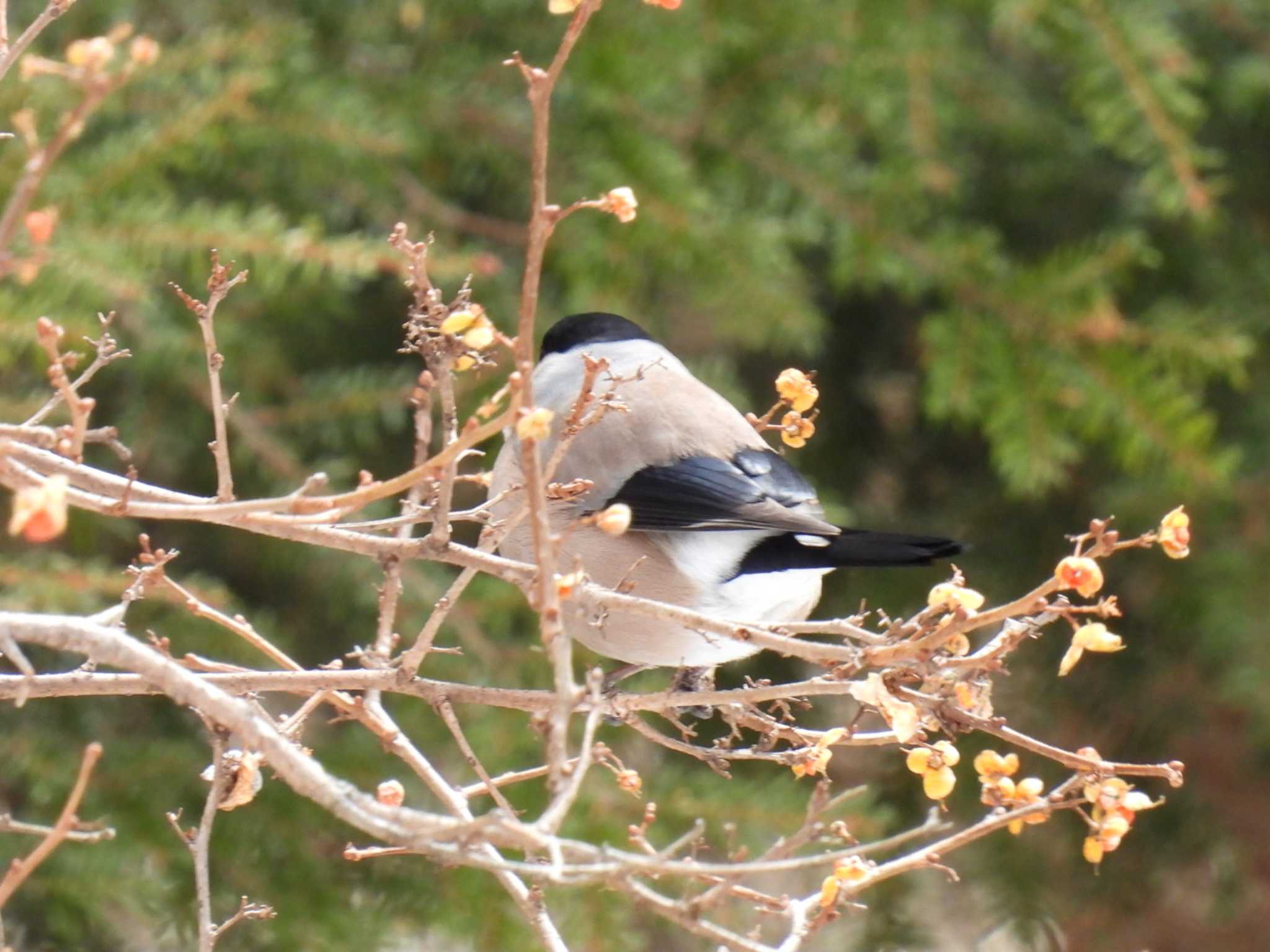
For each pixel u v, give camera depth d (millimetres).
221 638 10062
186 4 10750
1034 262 11984
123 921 10445
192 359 10109
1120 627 12547
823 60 10891
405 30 11039
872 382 13367
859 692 4105
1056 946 12062
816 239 10570
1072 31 9977
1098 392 10031
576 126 10477
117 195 9016
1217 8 11547
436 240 10438
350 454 11297
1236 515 11695
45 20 4250
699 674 7035
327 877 9711
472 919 9109
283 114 9797
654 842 9258
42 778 9492
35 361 8797
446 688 4918
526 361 3779
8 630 3943
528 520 6480
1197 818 12797
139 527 11086
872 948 11578
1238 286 11883
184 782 9836
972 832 4180
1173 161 9758
